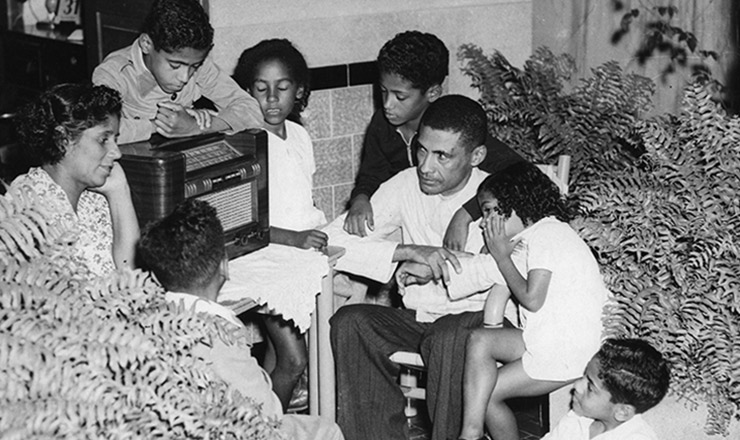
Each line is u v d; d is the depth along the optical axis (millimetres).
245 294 2951
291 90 3541
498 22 5012
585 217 3562
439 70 3795
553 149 4629
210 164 3033
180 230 2434
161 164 2846
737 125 3365
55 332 1649
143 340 1713
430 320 3561
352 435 3557
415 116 3840
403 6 4703
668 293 3322
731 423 3336
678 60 5574
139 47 3197
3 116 5852
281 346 3594
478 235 3545
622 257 3418
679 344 3258
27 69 6047
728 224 3301
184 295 2426
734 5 5523
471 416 3227
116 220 2779
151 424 1723
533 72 4801
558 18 5492
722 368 3215
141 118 3246
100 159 2631
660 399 2982
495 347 3236
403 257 3520
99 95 2605
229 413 1818
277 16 4348
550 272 3225
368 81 4641
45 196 2615
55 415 1593
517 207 3262
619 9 5527
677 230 3340
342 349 3510
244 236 3197
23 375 1601
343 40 4535
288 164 3521
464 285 3414
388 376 3521
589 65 5570
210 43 3090
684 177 3393
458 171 3520
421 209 3682
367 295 4234
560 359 3209
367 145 4031
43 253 1739
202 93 3410
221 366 2311
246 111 3346
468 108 3484
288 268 3148
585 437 3070
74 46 5691
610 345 3004
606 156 4551
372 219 3666
